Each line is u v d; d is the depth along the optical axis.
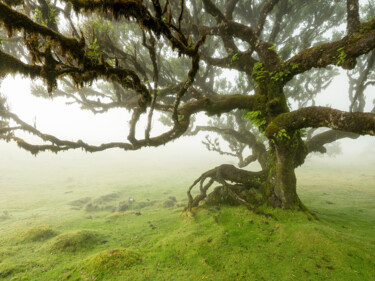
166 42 8.95
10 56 2.53
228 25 6.51
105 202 13.32
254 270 4.17
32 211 10.85
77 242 5.79
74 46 2.70
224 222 6.39
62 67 2.84
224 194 7.97
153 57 3.17
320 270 3.92
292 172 6.48
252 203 7.07
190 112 6.38
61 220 8.60
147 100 3.91
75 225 7.96
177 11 7.29
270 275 3.99
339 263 4.02
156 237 6.25
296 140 6.36
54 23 4.36
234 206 7.46
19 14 2.31
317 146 8.61
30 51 2.58
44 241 6.12
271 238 5.19
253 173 7.68
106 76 3.24
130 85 3.50
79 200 13.70
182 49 2.79
